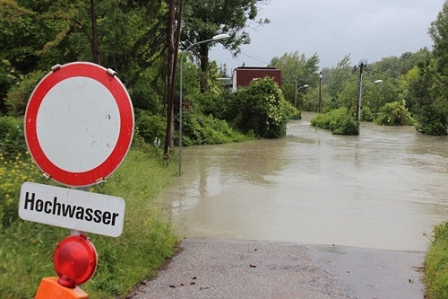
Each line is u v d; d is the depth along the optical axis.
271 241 6.96
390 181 13.57
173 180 12.84
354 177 14.21
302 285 4.84
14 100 12.65
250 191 11.52
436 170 16.02
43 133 2.41
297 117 60.69
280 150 22.36
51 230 4.84
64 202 2.37
